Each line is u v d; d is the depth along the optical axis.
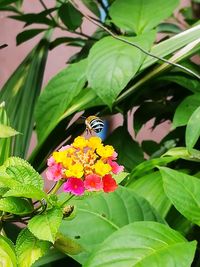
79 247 0.41
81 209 0.46
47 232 0.37
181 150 0.54
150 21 0.60
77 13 0.71
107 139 0.65
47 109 0.60
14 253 0.39
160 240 0.41
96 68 0.53
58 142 0.60
